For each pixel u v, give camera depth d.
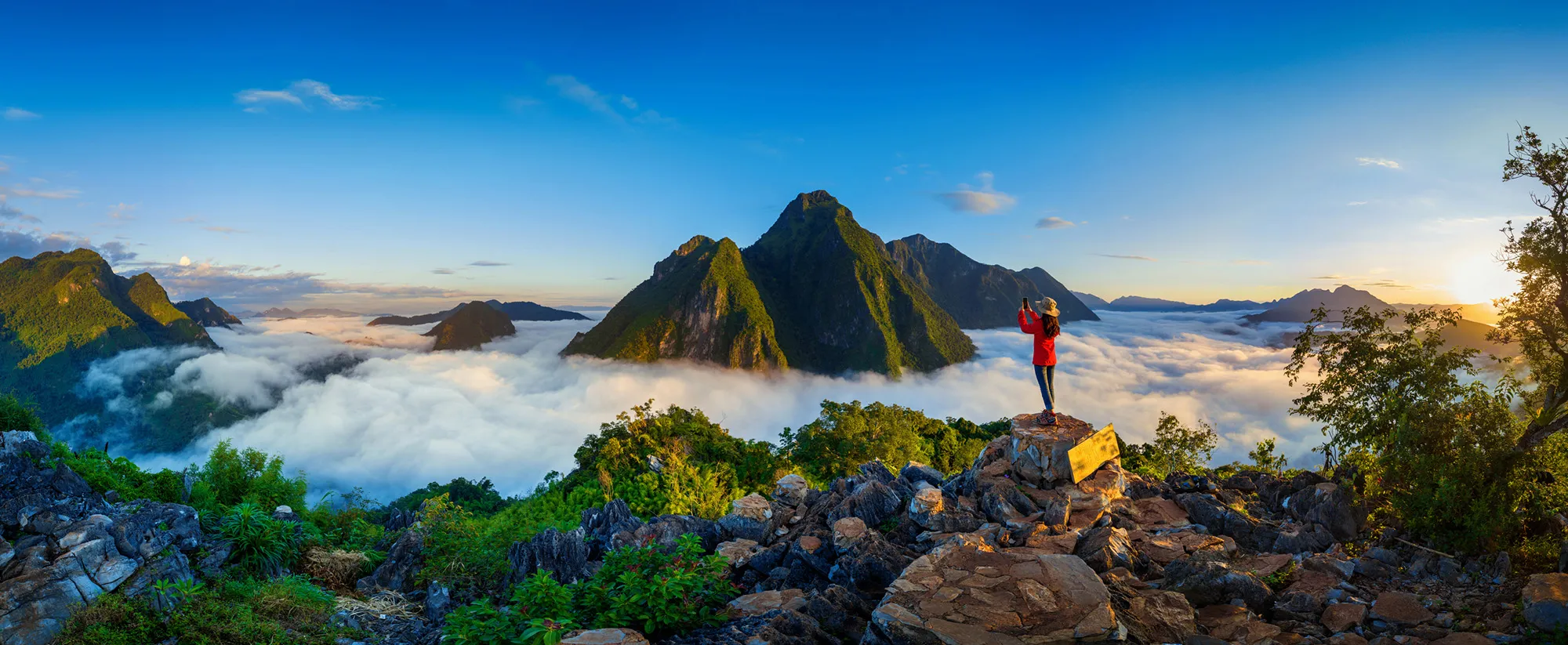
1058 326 12.21
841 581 9.48
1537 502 8.63
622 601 8.41
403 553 14.47
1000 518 10.80
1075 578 7.47
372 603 12.98
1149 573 8.70
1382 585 8.13
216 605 11.27
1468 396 9.39
